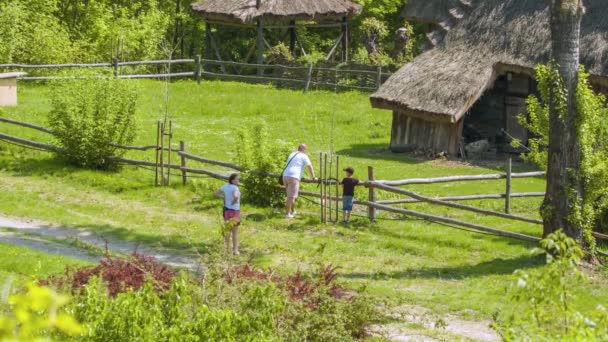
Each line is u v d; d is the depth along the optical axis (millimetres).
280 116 82500
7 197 53562
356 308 32188
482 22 73750
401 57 97812
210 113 82938
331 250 46781
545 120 51812
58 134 60938
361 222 51812
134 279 32312
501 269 44219
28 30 95688
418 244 48156
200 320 23469
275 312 26891
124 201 54688
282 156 55062
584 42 67875
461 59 72000
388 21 126375
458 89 69188
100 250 44406
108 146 60562
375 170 64812
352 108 85938
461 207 49844
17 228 47781
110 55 102000
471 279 42719
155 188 56969
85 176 58594
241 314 25969
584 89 44969
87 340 21266
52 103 61750
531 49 69812
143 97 84125
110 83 61531
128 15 115875
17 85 87812
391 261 45250
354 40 120000
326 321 29578
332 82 95188
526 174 51625
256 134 55938
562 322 24250
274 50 101375
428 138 71375
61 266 39594
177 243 46781
